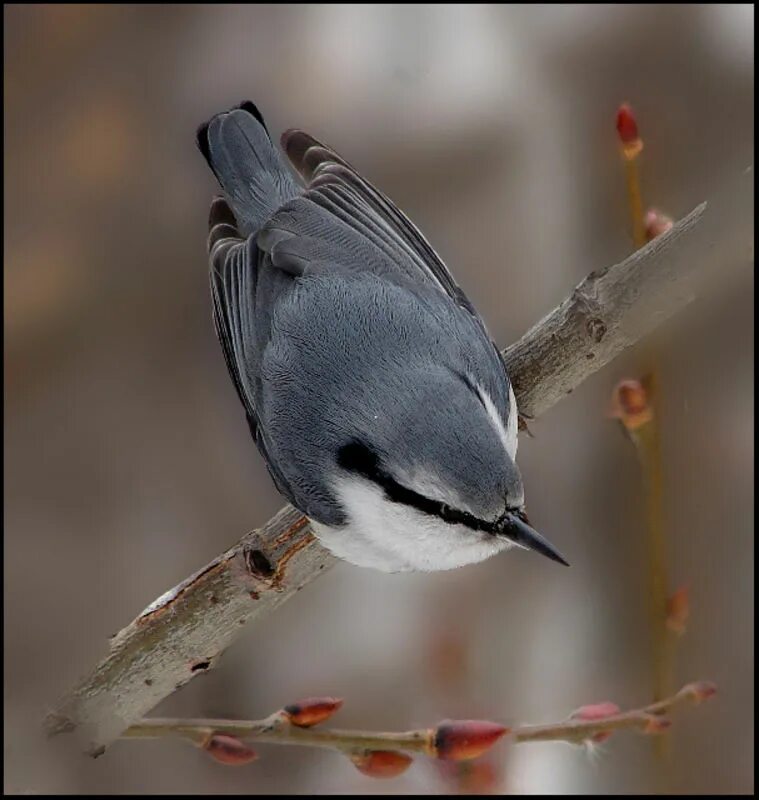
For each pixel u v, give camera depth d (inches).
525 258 125.0
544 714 123.1
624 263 119.6
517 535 118.9
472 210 125.3
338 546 119.6
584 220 125.1
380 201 121.4
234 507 125.0
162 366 125.8
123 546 124.8
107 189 126.3
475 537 119.0
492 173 125.5
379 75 126.0
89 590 124.5
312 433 119.8
